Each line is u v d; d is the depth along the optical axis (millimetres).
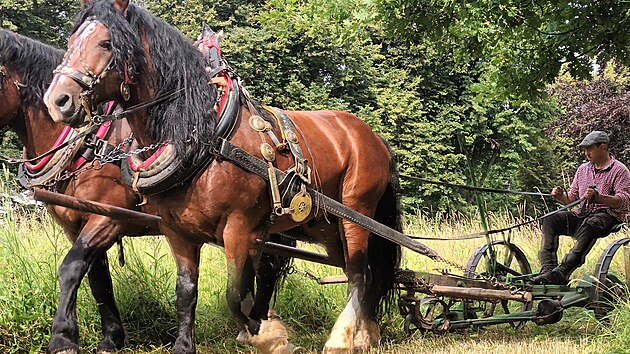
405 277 5746
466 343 5691
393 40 7812
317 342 6012
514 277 6148
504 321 5773
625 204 6250
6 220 6004
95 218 4770
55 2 20531
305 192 4590
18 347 5168
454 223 11039
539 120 24484
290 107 22234
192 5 23062
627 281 6094
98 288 5242
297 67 22906
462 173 23516
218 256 7754
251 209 4324
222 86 4371
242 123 4375
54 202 4324
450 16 6746
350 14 7293
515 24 6828
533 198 23266
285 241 5992
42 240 6492
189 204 4180
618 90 21406
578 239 6320
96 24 3902
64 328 4461
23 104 4863
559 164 25156
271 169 4359
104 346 5238
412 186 22625
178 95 4156
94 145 4820
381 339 5957
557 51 7438
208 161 4148
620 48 7000
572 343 5520
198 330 5957
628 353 4871
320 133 5141
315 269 7375
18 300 5309
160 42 4160
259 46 21875
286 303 6637
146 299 5918
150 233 5230
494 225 10625
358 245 5312
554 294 6008
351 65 23453
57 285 5512
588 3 6680
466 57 7770
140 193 4242
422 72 24312
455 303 6312
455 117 23516
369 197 5402
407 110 22969
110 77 3912
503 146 24125
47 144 4914
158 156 4121
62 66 3830
